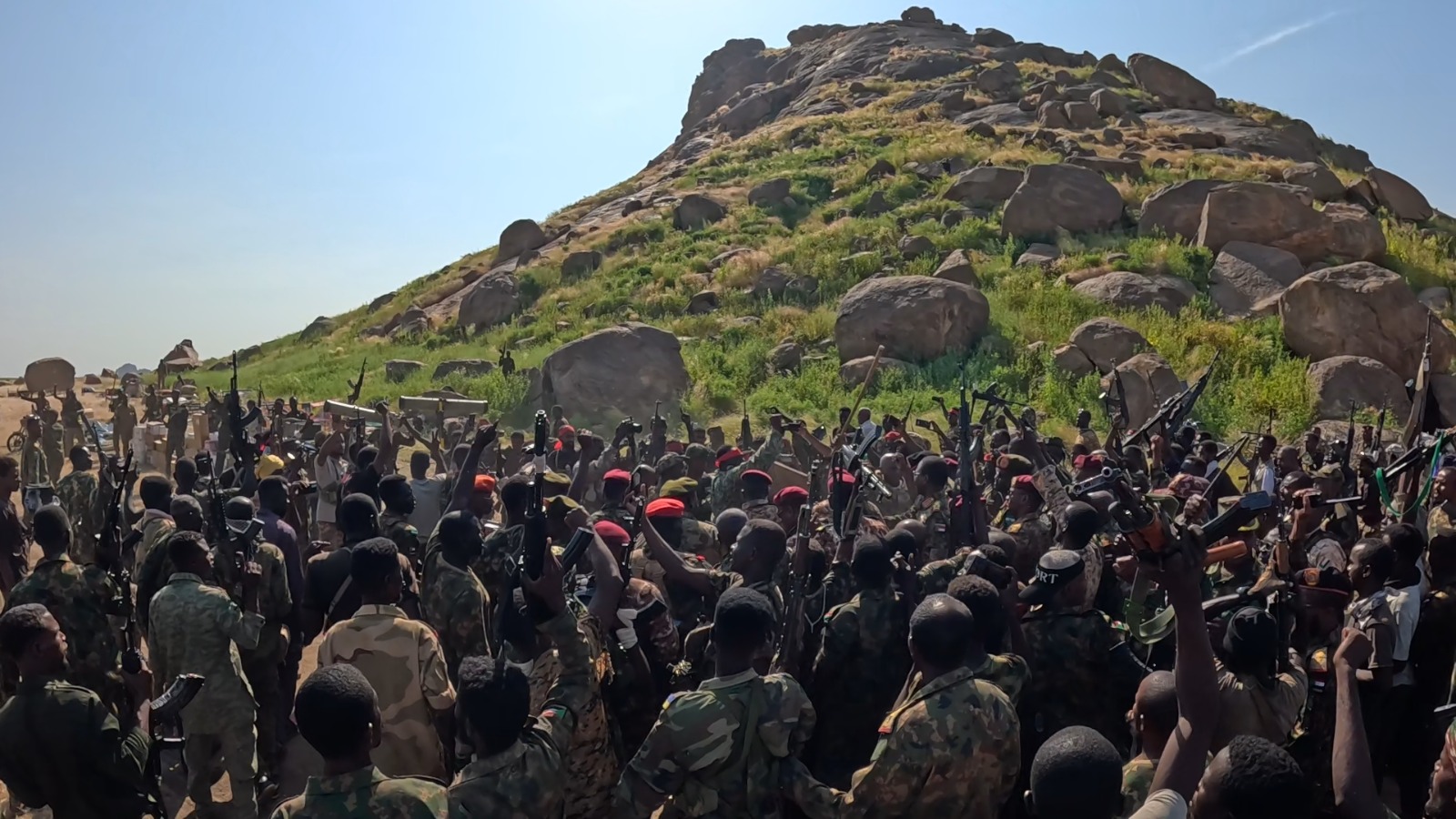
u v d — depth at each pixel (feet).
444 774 17.57
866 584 17.88
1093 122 152.46
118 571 22.62
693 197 137.28
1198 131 148.77
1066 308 86.38
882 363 80.84
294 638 25.64
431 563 20.06
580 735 15.17
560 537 21.54
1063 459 35.60
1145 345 76.59
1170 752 11.00
